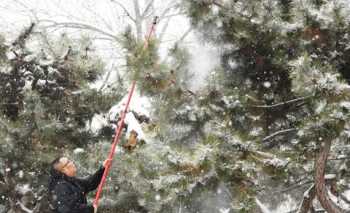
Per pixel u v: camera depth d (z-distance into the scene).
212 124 6.01
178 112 6.61
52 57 7.93
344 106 4.75
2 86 7.80
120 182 6.96
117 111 7.97
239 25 6.39
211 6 6.54
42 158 7.45
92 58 8.36
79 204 5.02
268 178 6.77
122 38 5.95
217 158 5.38
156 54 5.98
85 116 8.43
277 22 6.08
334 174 6.61
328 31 5.68
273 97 6.82
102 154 7.45
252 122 6.66
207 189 5.66
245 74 7.02
